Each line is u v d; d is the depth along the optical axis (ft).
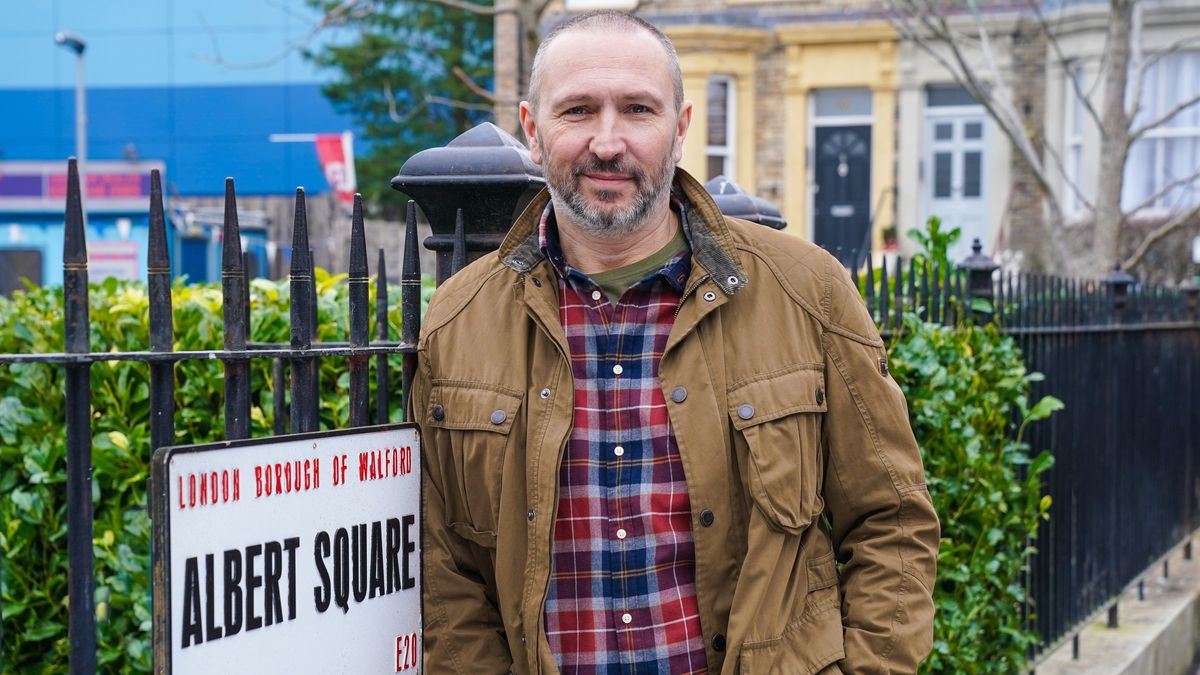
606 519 7.00
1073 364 17.35
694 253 7.13
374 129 84.48
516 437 7.14
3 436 10.73
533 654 6.95
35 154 97.35
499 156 8.71
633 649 6.93
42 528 10.66
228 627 6.06
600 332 7.20
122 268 65.82
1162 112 57.21
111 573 10.87
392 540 7.21
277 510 6.37
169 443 6.13
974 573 12.19
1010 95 59.06
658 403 7.05
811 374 7.17
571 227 7.27
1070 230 55.93
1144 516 21.74
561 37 7.06
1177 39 56.80
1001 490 12.67
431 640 7.58
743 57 61.57
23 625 10.79
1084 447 17.79
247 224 56.95
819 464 7.36
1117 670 16.25
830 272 7.42
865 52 60.23
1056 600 16.38
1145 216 55.98
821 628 7.16
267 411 11.17
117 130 96.58
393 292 13.73
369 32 79.82
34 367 10.99
